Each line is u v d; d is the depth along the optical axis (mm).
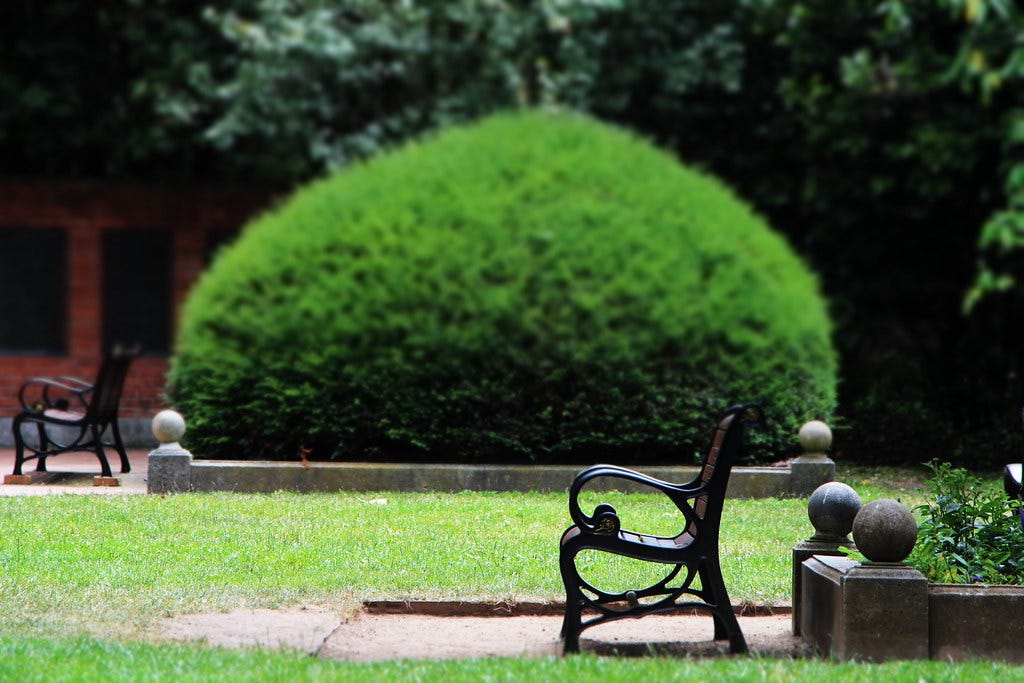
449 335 13336
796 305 14062
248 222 19172
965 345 18625
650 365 13414
